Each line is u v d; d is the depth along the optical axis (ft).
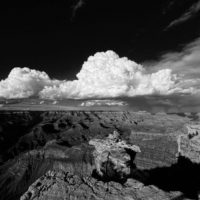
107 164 80.02
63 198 45.60
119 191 47.80
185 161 90.89
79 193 46.73
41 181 51.70
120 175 76.95
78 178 53.16
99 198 44.98
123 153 85.10
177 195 46.68
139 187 49.55
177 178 81.82
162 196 45.91
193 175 82.48
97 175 78.02
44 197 46.42
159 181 79.05
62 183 50.34
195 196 51.80
